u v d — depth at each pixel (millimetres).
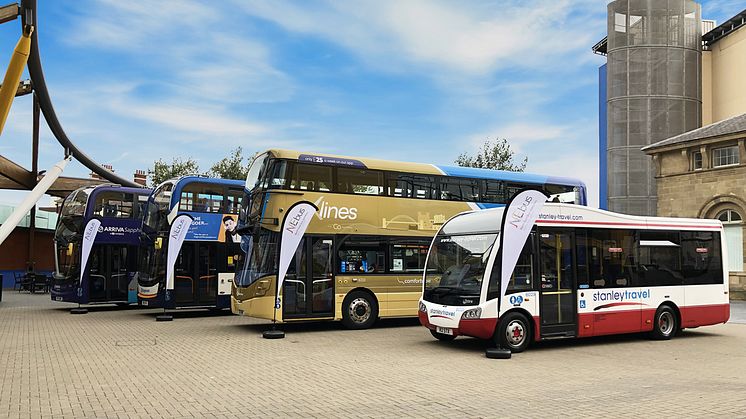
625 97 41938
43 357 12523
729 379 10266
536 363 11930
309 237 17281
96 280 24000
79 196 25031
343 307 17625
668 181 31750
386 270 18312
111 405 8266
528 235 13578
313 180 17547
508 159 42688
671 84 41438
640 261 15422
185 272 21750
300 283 17016
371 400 8578
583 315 14203
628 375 10625
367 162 18484
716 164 29703
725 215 29219
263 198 17078
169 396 8828
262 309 16734
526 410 7977
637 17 42000
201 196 22469
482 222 13742
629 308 14992
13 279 41156
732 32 41531
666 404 8312
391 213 18578
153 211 22719
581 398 8695
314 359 12344
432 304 14016
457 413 7816
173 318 21719
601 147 49500
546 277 13820
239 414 7777
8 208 40469
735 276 28438
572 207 14492
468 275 13531
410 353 13203
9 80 24359
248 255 17391
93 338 15758
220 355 12867
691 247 16422
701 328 18547
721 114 42594
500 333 13055
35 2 23547
